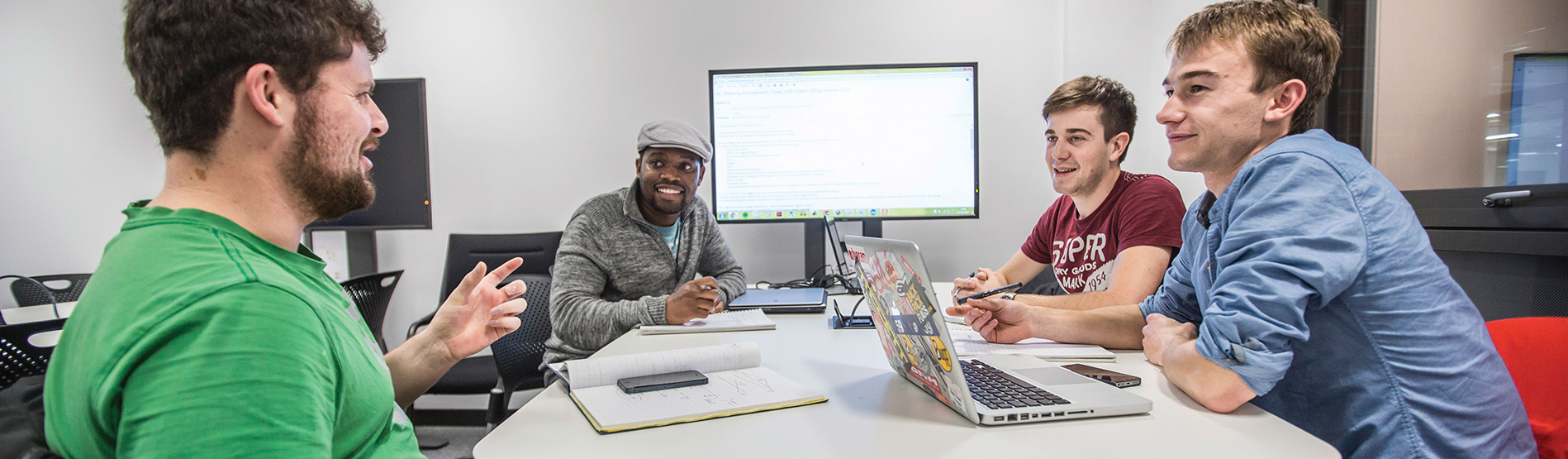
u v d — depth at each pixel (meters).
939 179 2.13
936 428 0.68
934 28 2.41
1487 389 0.75
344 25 0.59
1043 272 2.01
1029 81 2.39
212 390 0.42
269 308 0.46
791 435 0.67
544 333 1.87
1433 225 1.44
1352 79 1.64
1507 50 1.31
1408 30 1.52
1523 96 1.28
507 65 2.49
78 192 2.67
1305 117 0.88
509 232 2.45
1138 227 1.44
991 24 2.39
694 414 0.71
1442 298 0.75
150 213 0.51
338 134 0.59
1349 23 1.63
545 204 2.50
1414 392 0.74
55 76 2.64
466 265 2.15
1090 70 2.32
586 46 2.47
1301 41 0.84
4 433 0.65
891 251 0.69
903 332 0.76
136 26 0.53
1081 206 1.68
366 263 2.39
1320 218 0.73
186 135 0.53
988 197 2.44
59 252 2.70
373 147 0.66
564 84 2.48
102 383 0.43
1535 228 1.20
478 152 2.51
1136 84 2.31
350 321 0.60
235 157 0.54
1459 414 0.73
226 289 0.45
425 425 2.59
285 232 0.59
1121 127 1.58
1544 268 1.20
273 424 0.44
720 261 1.94
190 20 0.51
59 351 0.48
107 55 2.62
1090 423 0.69
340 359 0.53
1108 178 1.60
